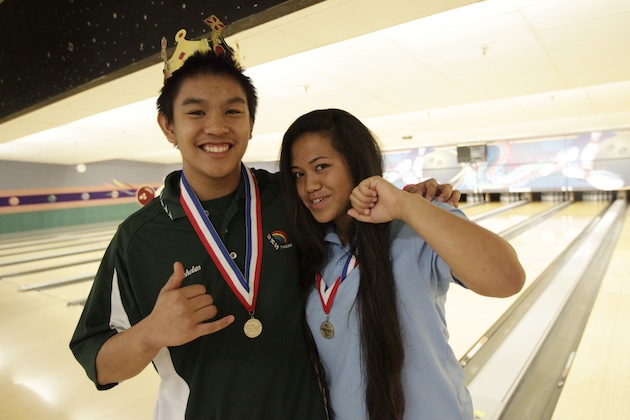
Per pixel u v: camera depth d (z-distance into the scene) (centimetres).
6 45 207
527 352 211
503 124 671
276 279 85
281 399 79
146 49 141
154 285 80
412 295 78
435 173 1061
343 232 87
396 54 282
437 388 77
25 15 192
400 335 76
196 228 82
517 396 175
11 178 1010
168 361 81
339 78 338
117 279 82
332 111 83
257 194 91
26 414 185
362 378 80
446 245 67
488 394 174
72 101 314
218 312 80
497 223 679
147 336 67
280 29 181
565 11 220
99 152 829
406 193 72
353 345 80
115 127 529
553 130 809
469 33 248
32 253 677
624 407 162
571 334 237
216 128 75
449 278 77
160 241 81
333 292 82
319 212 83
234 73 79
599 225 615
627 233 521
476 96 423
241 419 77
